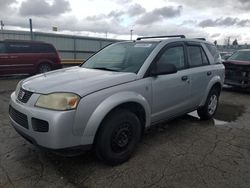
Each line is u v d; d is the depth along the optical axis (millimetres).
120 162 3146
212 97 5090
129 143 3232
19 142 3734
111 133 2953
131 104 3221
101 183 2729
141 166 3115
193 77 4270
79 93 2686
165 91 3682
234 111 6133
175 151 3580
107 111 2822
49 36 22203
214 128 4688
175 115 4113
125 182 2758
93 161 3203
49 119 2574
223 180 2840
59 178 2803
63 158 3264
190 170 3043
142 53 3697
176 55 4047
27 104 2822
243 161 3320
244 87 8688
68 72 3561
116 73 3328
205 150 3643
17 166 3039
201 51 4742
